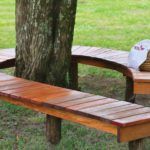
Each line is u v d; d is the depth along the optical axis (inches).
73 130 262.2
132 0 790.5
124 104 217.0
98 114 201.0
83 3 756.6
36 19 294.7
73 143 245.3
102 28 591.8
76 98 226.1
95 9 714.8
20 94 233.5
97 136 256.5
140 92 257.1
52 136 240.2
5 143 245.4
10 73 377.4
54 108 215.6
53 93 235.3
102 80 367.9
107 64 313.3
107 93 335.6
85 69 395.2
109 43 500.7
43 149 237.6
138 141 201.9
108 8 725.9
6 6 721.6
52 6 293.9
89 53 333.4
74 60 331.6
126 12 702.5
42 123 272.5
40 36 294.8
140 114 203.0
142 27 602.5
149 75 264.7
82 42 502.0
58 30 295.6
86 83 358.9
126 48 477.4
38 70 297.4
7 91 239.3
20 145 242.5
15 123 272.1
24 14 299.0
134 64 281.1
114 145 247.0
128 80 305.4
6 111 286.5
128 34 556.4
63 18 293.9
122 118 196.7
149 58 275.0
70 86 333.4
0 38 516.1
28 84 253.9
